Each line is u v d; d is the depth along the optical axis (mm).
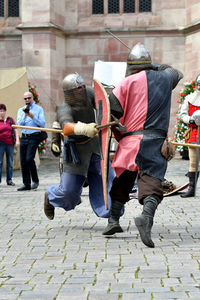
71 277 3816
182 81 18922
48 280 3758
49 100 18750
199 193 8820
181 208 7227
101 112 4855
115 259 4312
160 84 4781
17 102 14016
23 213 6992
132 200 8117
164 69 5082
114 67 11625
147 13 19203
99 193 5445
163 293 3379
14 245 4969
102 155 4914
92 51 19531
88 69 19594
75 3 19516
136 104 4770
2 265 4238
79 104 5164
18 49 19859
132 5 19328
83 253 4566
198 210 7035
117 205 5180
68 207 5559
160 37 19062
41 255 4535
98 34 19406
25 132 9695
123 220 6289
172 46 18953
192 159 8336
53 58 18828
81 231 5625
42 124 9719
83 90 5148
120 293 3408
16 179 11922
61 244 4965
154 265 4082
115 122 4715
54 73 18922
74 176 5359
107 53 19469
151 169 4711
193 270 3918
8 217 6691
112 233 5227
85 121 5254
